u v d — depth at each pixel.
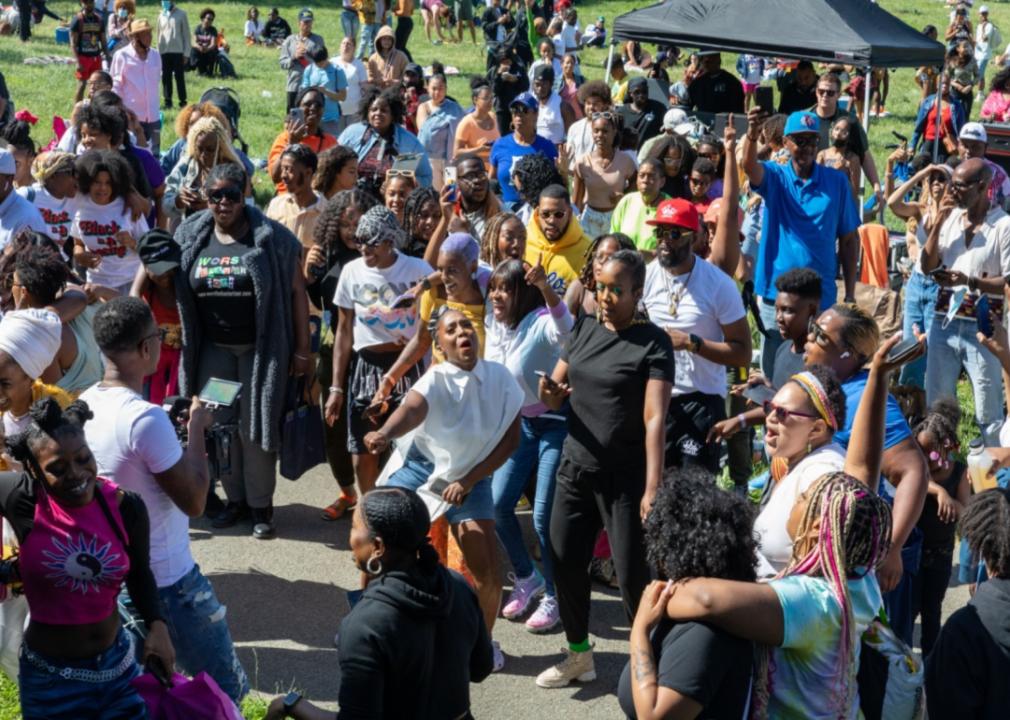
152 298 7.02
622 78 19.12
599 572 6.71
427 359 7.03
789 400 4.27
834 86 11.95
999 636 3.68
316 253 7.37
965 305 7.78
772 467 4.57
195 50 25.45
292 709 4.02
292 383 7.03
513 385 5.51
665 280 6.12
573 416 5.45
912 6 39.19
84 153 7.77
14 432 5.07
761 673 3.55
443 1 32.94
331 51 29.39
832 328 5.00
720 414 6.13
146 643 4.30
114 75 16.77
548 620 6.23
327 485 8.04
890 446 4.67
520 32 21.05
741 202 10.26
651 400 5.20
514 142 10.48
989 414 7.86
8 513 4.12
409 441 5.64
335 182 8.79
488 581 5.63
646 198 8.18
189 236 6.88
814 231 8.05
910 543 5.37
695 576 3.54
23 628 4.76
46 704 4.21
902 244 11.31
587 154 10.16
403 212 7.97
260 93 23.95
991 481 5.62
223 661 4.96
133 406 4.61
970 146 10.29
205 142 8.66
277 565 6.89
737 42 12.25
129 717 4.31
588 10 38.34
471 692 5.70
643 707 3.45
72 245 7.74
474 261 6.32
